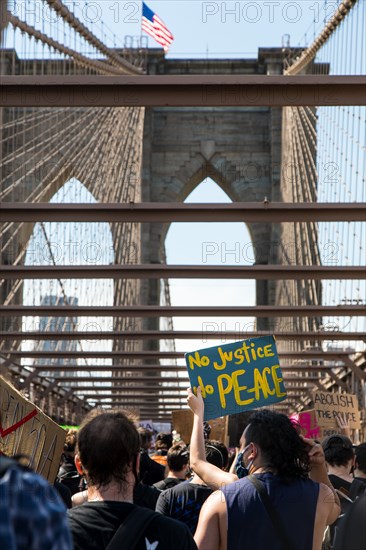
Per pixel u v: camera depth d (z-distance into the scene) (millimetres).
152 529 4504
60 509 2980
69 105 15477
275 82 15570
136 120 62312
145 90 15633
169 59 81500
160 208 21031
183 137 80312
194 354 6605
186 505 7418
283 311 29234
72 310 29453
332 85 15688
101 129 48375
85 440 4625
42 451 6074
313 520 5059
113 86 15570
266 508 4992
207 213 21172
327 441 7770
